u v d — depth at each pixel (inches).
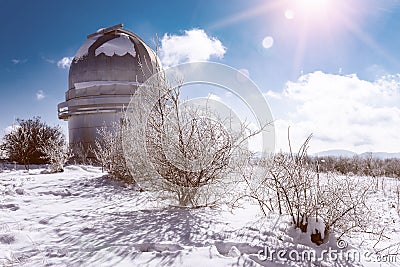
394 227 251.8
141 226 201.6
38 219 222.4
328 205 185.5
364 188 218.7
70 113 1026.1
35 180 443.5
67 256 149.6
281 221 207.3
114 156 425.7
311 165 204.7
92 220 219.1
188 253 152.2
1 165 798.5
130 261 143.2
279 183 208.4
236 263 142.0
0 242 169.9
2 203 279.4
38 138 890.1
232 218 226.1
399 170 831.7
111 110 982.4
